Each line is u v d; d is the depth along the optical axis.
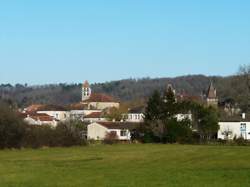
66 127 120.62
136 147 111.44
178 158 72.62
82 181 41.69
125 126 176.00
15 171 52.09
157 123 138.88
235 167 55.47
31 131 110.81
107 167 57.69
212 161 65.50
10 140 106.19
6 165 61.22
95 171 51.62
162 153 85.31
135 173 48.72
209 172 48.59
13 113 108.75
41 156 81.88
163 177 44.25
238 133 162.50
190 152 86.06
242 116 167.38
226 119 164.75
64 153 89.81
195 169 53.25
